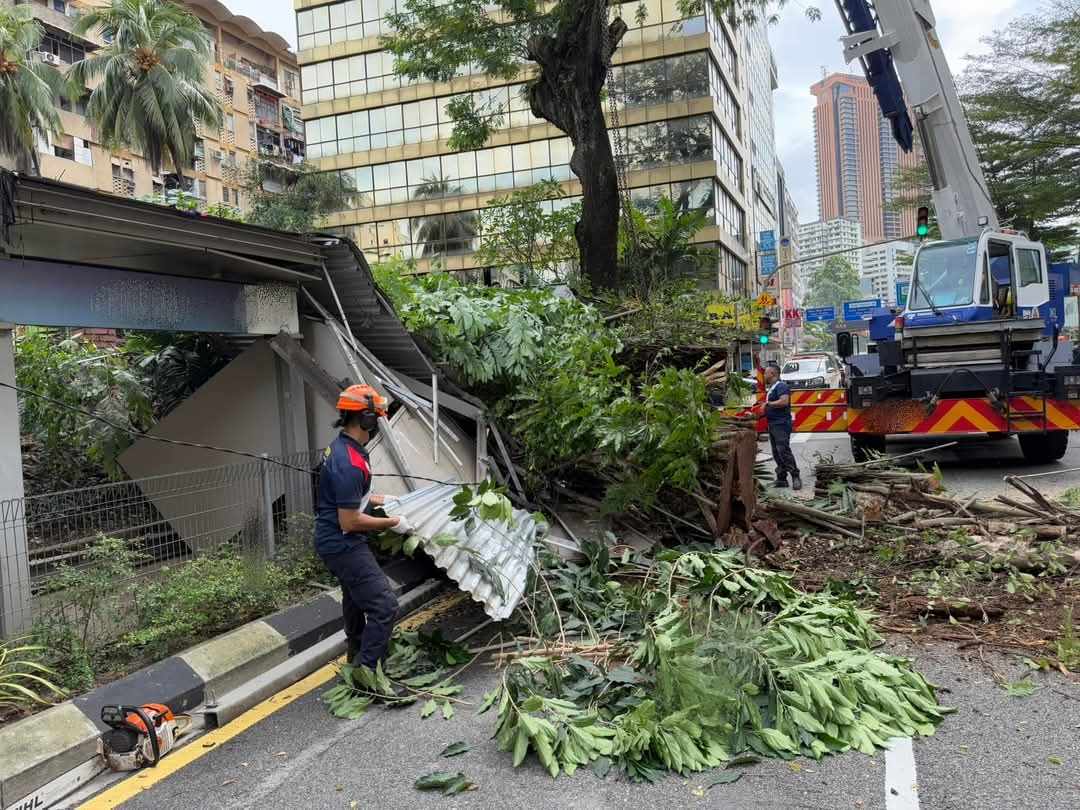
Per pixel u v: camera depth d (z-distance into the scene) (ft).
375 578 14.49
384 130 140.56
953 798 10.17
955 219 40.81
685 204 122.01
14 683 13.33
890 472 27.96
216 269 21.71
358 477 14.24
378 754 12.25
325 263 22.66
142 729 12.16
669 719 11.57
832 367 89.81
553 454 22.99
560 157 132.87
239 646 15.94
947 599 17.67
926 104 40.37
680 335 32.83
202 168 176.55
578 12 49.01
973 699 13.20
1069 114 90.68
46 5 138.62
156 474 24.63
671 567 17.20
